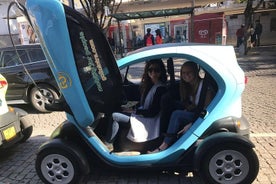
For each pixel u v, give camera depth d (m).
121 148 3.94
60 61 3.30
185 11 12.20
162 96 3.83
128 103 4.48
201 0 15.28
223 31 21.61
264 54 17.55
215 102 3.56
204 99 3.62
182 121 3.72
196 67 3.64
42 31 3.23
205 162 3.50
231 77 3.53
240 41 20.05
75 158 3.71
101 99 3.74
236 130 3.55
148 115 3.93
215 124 3.54
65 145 3.72
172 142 3.75
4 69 7.77
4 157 5.13
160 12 11.87
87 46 3.49
